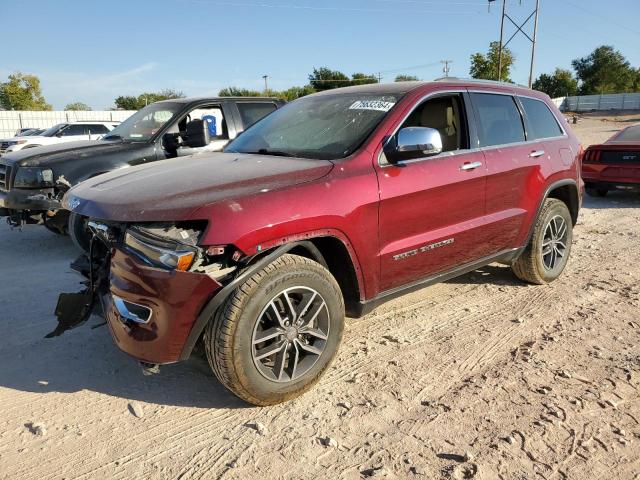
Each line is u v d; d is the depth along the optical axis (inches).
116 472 103.3
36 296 194.5
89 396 129.4
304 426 117.3
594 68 3469.5
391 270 144.1
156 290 110.1
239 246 111.3
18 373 139.6
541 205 192.5
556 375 137.8
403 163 145.3
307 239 124.1
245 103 313.9
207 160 152.3
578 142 217.8
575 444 110.2
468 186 161.3
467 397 128.0
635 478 100.9
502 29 1589.6
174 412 123.2
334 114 161.2
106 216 116.6
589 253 253.6
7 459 106.6
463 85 172.4
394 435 113.9
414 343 157.2
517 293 198.4
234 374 115.0
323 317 129.3
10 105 2182.6
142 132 285.4
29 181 245.0
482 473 101.6
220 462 106.0
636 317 174.9
